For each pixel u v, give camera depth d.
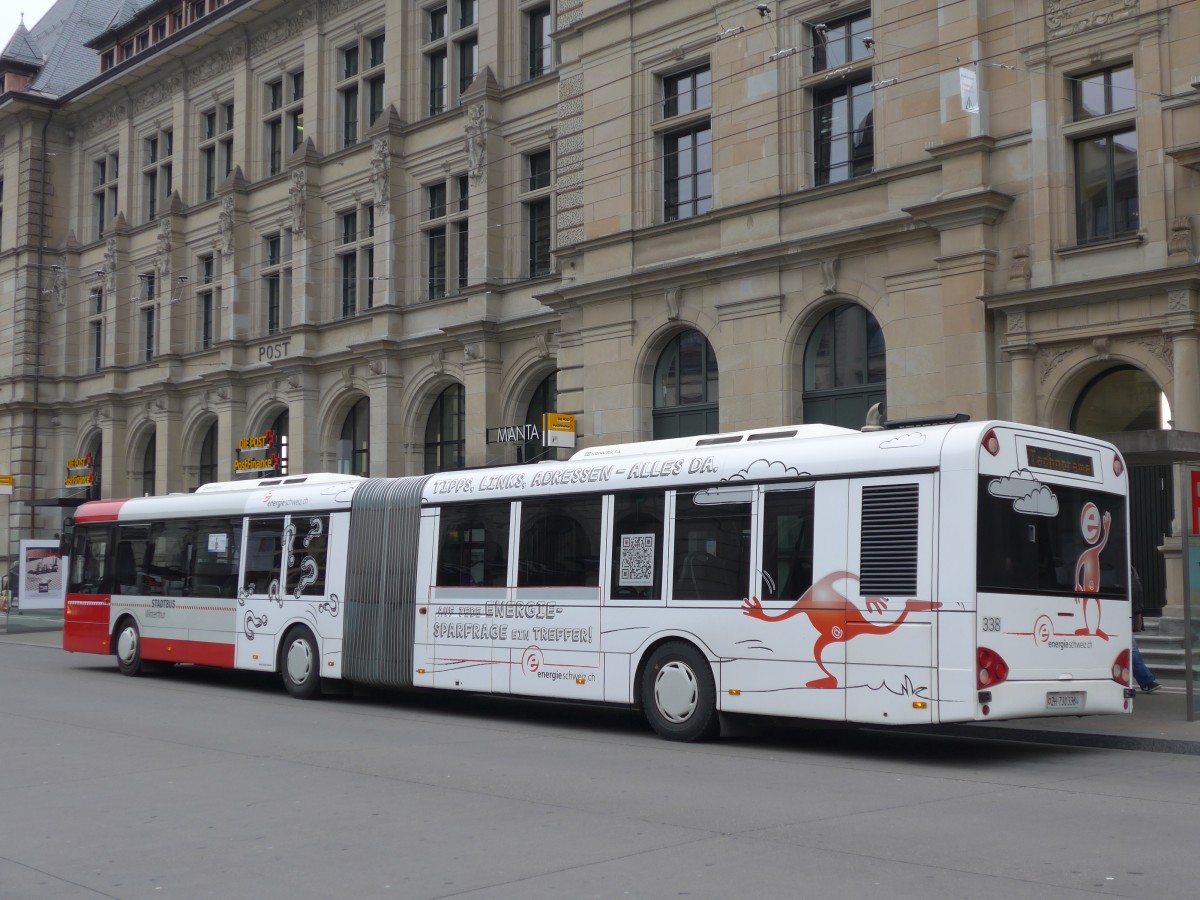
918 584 11.01
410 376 30.70
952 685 10.69
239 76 36.72
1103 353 17.52
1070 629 11.43
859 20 21.06
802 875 6.82
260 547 18.59
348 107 33.75
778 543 12.16
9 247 44.62
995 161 18.84
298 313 33.72
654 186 23.80
